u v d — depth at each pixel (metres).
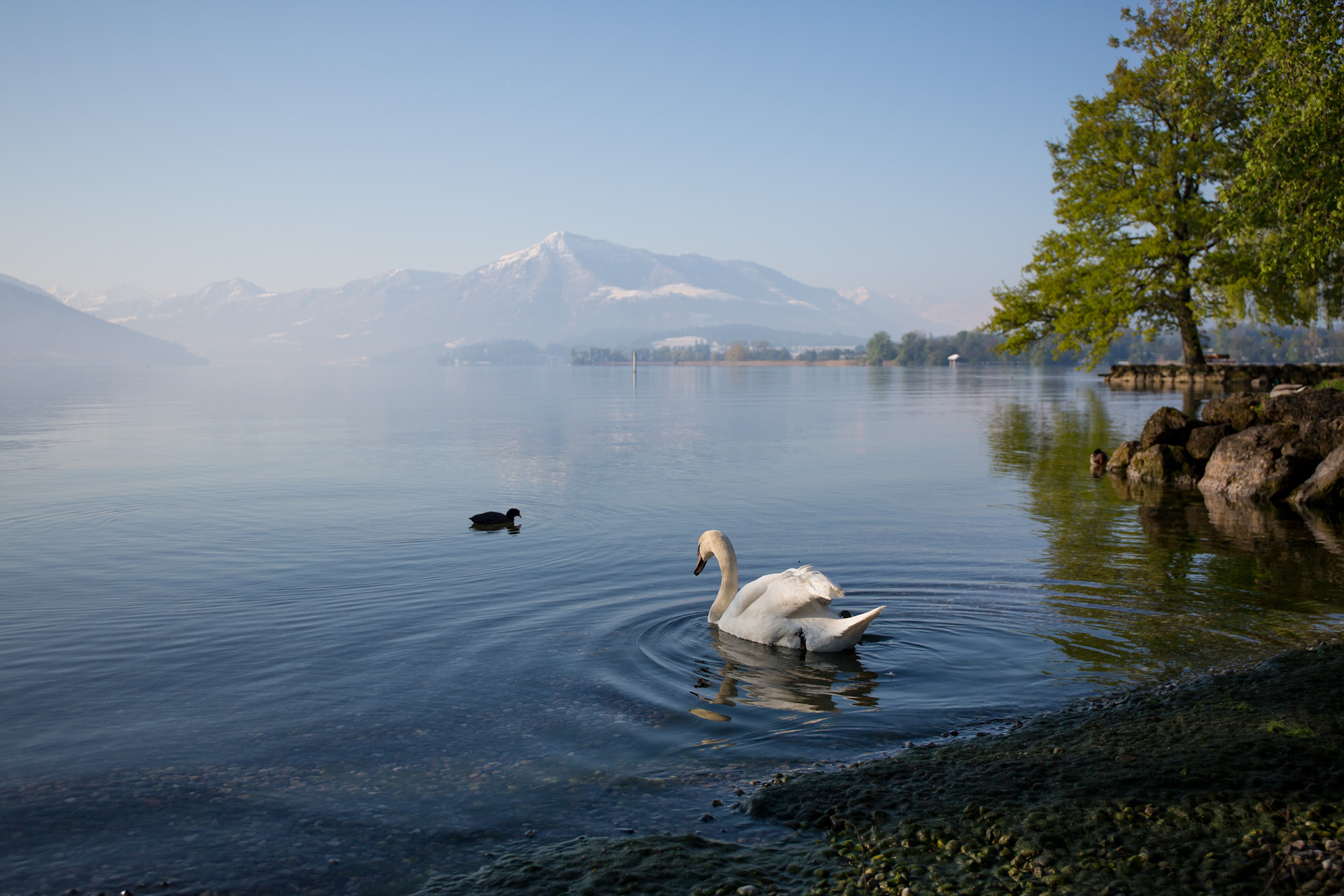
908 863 4.16
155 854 4.49
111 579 11.14
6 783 5.34
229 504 17.28
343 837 4.63
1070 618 8.77
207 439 31.95
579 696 6.79
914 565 11.35
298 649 8.14
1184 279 49.56
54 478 21.23
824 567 11.30
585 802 4.99
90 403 58.91
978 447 27.38
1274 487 16.94
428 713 6.46
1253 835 4.25
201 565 11.95
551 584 10.66
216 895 4.11
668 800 5.01
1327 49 18.39
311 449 28.47
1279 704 5.90
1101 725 5.82
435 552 12.70
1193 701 6.14
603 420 42.00
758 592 8.55
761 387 87.44
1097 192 50.34
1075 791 4.79
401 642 8.32
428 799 5.05
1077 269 51.75
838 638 7.64
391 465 23.98
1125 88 48.09
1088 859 4.12
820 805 4.80
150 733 6.14
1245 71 21.22
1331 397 18.19
